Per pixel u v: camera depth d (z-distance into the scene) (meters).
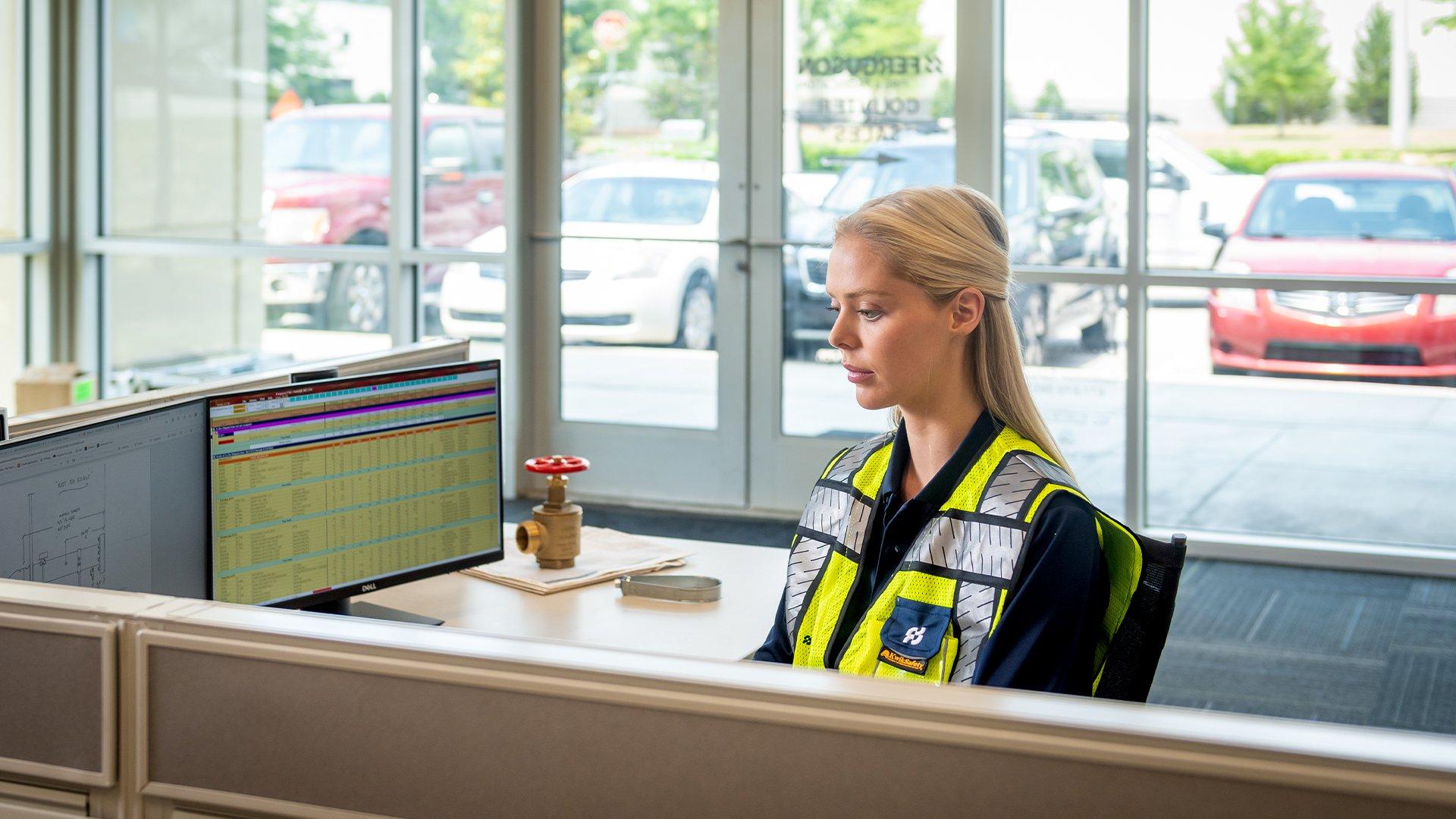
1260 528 5.05
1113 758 0.80
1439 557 4.77
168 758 1.01
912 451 1.63
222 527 1.92
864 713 0.85
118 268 6.31
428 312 5.95
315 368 2.26
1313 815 0.76
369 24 5.84
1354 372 4.88
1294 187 4.88
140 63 6.18
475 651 0.93
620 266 5.71
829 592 1.68
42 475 1.60
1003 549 1.48
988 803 0.83
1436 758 0.75
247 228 6.14
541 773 0.92
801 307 5.48
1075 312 5.14
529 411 5.90
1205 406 5.07
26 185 6.20
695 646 2.01
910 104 5.23
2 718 1.05
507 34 5.62
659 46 5.53
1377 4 4.71
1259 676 3.79
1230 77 4.91
